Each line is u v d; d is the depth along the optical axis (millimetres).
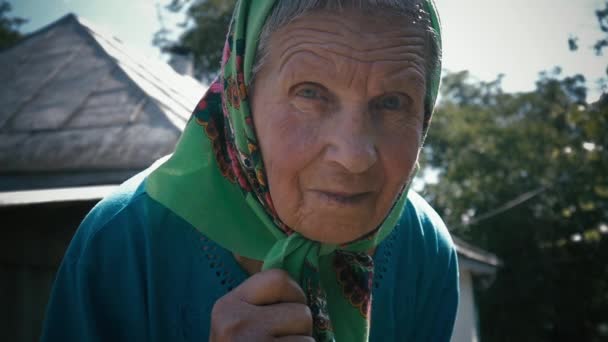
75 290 1418
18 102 5617
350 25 1161
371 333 1602
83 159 4641
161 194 1432
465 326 9328
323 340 1325
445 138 18594
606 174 11008
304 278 1335
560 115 9125
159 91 5691
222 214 1431
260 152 1302
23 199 3621
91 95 5449
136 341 1424
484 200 17750
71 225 4109
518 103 17484
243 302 1227
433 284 1814
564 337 17891
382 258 1642
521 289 17125
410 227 1753
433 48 1282
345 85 1160
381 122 1200
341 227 1192
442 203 18375
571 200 16078
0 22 13547
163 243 1446
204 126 1477
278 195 1222
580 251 16969
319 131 1174
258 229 1448
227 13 13367
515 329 17219
